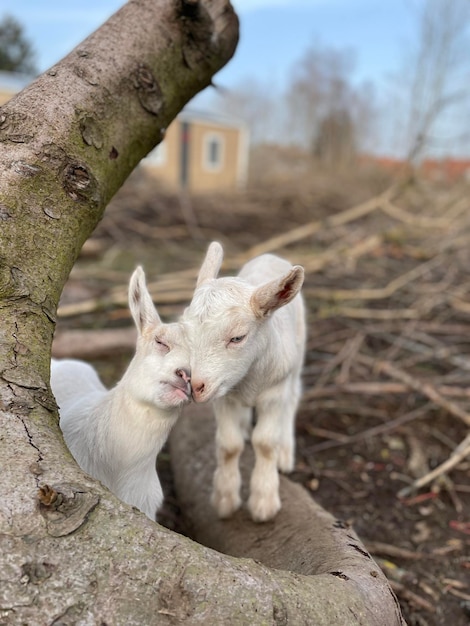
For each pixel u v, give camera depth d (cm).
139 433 65
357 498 110
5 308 61
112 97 80
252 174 641
